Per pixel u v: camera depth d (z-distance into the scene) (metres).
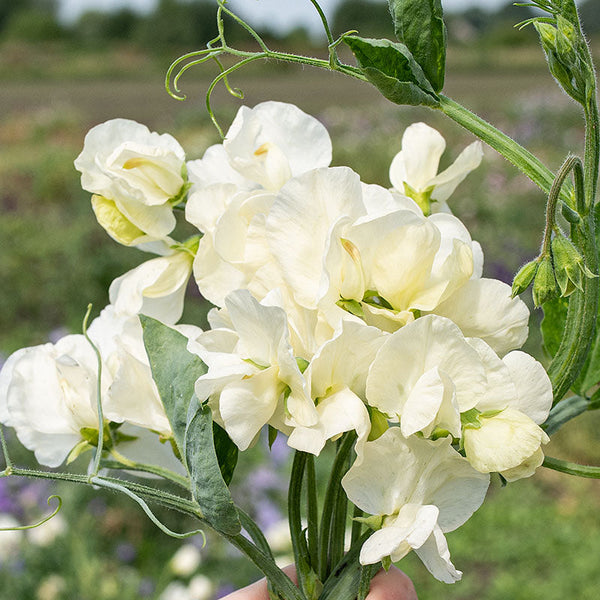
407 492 0.44
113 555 1.47
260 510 1.43
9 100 10.28
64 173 4.68
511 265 2.83
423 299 0.44
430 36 0.46
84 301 2.77
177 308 0.51
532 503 1.81
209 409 0.45
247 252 0.45
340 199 0.44
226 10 0.46
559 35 0.44
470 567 1.64
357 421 0.43
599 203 0.48
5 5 19.67
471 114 0.47
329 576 0.49
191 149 5.07
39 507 1.42
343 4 16.97
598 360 0.49
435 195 0.52
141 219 0.49
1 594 1.26
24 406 0.50
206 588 1.22
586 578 1.57
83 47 17.55
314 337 0.44
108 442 0.50
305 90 10.29
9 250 3.08
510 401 0.43
